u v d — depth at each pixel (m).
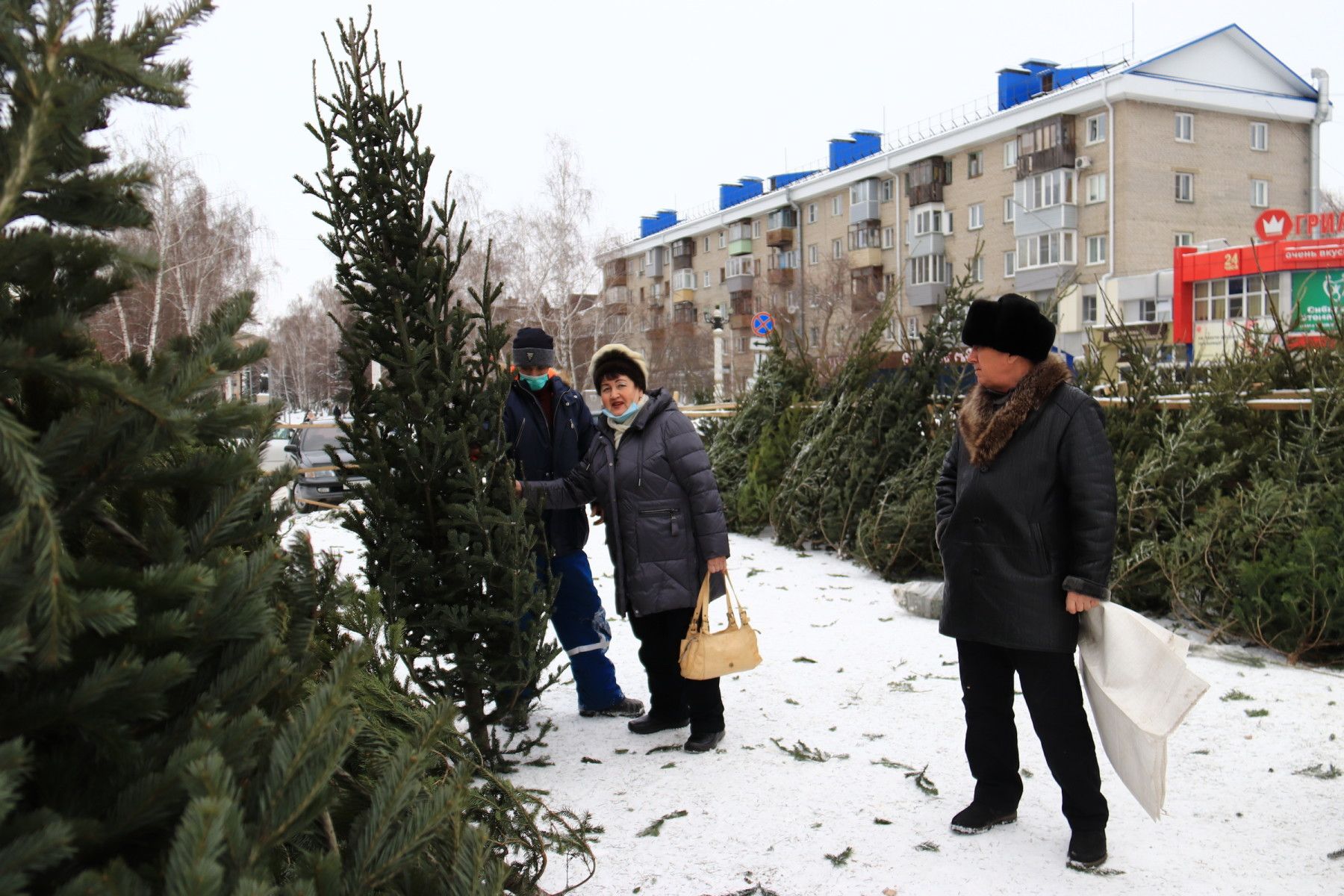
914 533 7.16
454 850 1.73
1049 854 3.03
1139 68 34.03
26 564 1.19
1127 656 2.83
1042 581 2.96
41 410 1.49
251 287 1.62
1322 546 4.93
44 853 1.11
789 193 51.81
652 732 4.31
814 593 6.95
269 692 1.59
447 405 3.62
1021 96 40.47
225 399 1.53
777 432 10.03
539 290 35.34
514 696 3.65
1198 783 3.51
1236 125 35.97
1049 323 3.03
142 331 23.94
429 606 3.59
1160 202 34.88
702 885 2.90
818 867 2.99
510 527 3.61
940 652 5.31
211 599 1.47
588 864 3.04
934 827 3.25
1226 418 6.42
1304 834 3.08
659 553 4.07
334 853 1.49
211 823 1.17
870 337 8.94
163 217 24.75
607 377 4.16
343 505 3.60
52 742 1.36
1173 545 5.52
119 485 1.44
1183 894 2.76
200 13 1.58
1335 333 6.84
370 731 2.13
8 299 1.42
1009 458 3.00
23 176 1.22
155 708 1.32
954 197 41.69
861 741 4.06
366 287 3.69
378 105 3.58
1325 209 38.19
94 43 1.28
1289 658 4.91
